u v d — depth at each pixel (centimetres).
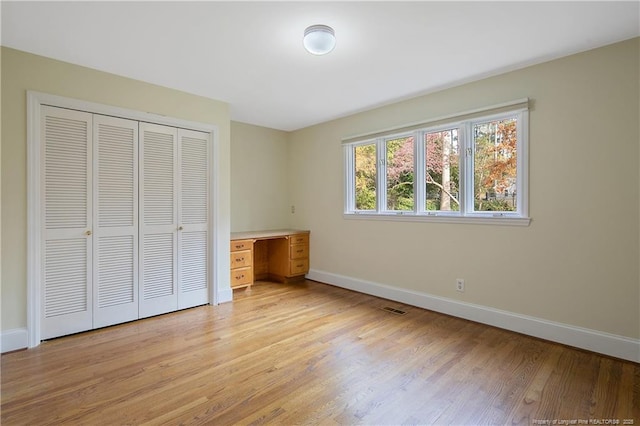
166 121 322
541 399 186
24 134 246
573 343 252
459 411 176
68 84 266
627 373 213
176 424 165
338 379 208
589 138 244
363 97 353
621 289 233
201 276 357
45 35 223
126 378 208
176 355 240
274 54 252
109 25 211
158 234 323
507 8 192
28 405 179
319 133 470
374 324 304
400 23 208
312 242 483
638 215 226
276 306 358
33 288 251
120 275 300
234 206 465
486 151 306
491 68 278
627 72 228
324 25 210
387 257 385
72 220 272
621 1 185
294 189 512
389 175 390
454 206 329
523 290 279
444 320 314
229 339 269
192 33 221
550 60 261
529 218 272
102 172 287
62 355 238
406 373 215
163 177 326
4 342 239
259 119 447
